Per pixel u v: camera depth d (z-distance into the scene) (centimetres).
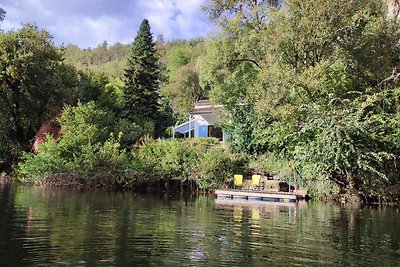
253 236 1003
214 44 2969
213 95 3141
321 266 744
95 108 2961
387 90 2138
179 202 1784
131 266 689
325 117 1994
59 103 3278
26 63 3078
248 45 2747
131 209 1438
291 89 2216
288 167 2366
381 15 2461
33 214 1209
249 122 2731
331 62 2283
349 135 1986
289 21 2361
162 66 6700
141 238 918
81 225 1052
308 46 2366
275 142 2355
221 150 2578
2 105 3206
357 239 1009
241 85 2953
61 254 747
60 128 2942
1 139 3238
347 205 1962
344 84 2338
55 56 3334
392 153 2059
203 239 938
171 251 805
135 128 3222
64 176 2420
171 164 2456
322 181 2148
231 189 2209
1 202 1484
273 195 2050
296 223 1251
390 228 1206
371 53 2306
